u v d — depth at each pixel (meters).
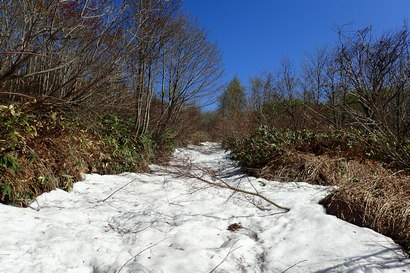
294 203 4.25
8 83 5.62
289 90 16.95
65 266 2.70
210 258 2.88
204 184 5.74
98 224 3.67
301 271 2.62
